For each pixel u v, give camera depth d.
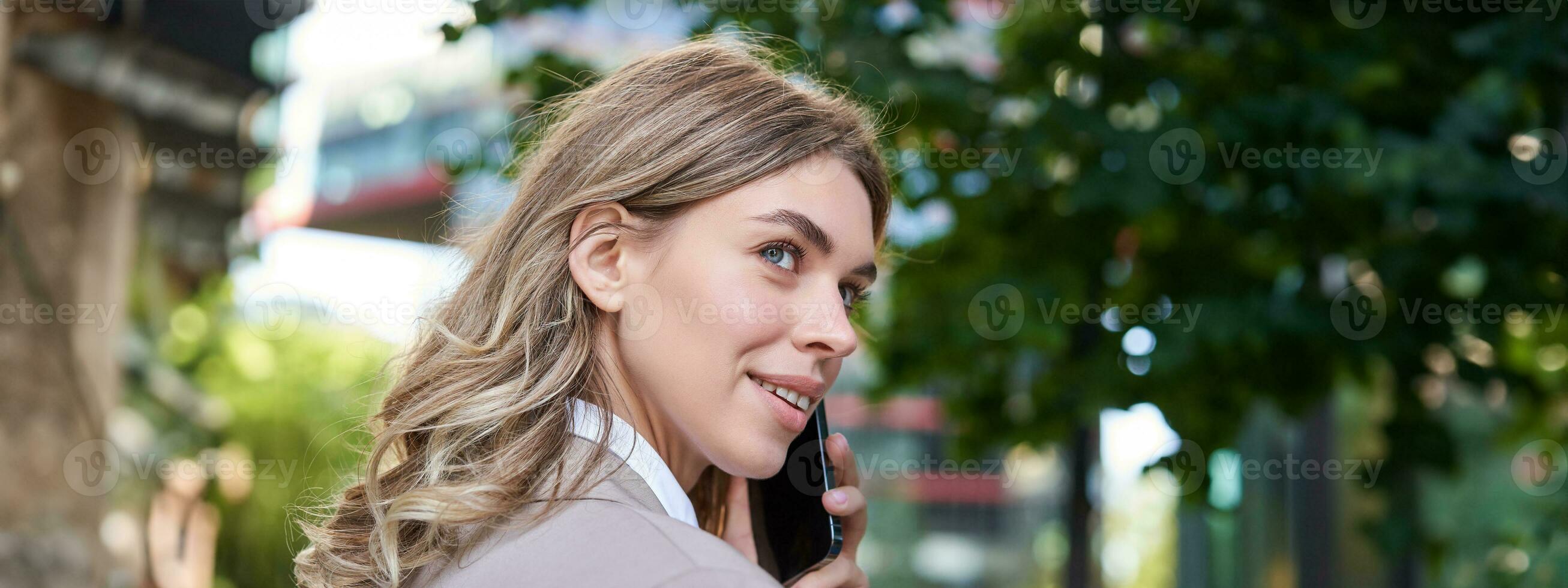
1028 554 6.62
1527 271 2.90
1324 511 5.54
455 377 1.02
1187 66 3.07
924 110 2.91
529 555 0.85
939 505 6.66
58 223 3.59
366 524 1.04
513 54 2.85
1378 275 2.95
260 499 6.05
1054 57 3.02
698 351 0.98
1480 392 3.01
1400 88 2.86
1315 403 3.18
